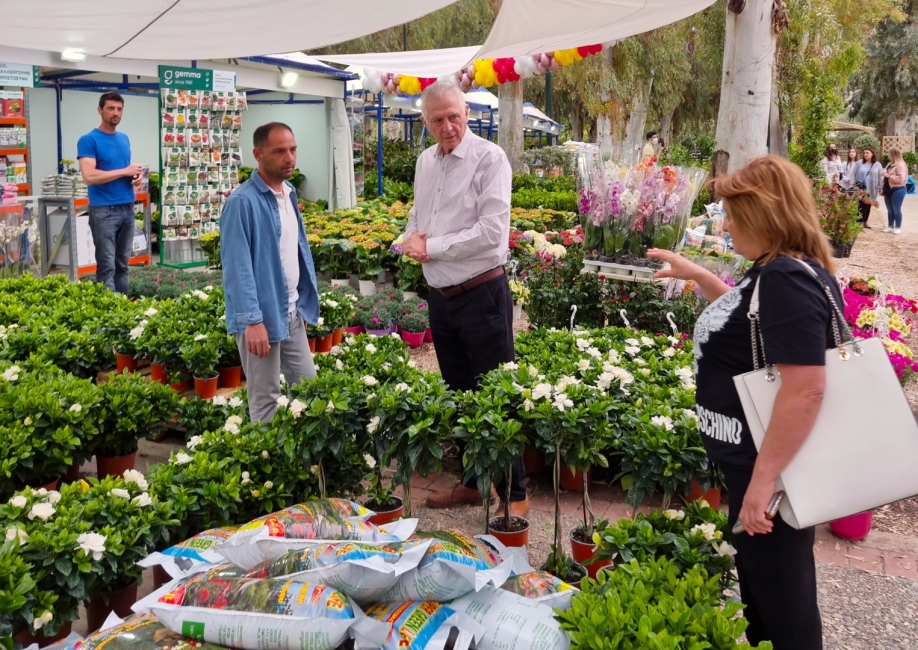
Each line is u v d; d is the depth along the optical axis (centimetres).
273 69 1197
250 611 210
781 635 221
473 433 315
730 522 229
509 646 212
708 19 1708
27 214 770
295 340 414
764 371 204
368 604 226
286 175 379
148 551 293
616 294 634
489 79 927
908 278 1145
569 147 2539
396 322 759
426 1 443
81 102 1384
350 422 338
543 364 443
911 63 3662
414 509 417
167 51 555
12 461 340
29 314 550
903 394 201
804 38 1084
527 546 378
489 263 382
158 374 531
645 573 232
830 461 199
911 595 344
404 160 2116
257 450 342
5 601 227
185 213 1041
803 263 203
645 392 381
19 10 421
